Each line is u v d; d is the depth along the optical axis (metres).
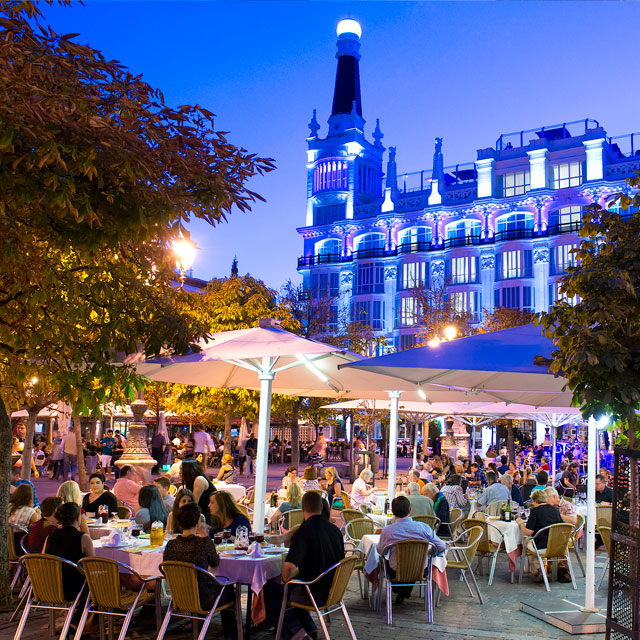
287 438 49.16
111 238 6.25
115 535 8.05
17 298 7.85
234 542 7.89
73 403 8.45
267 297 22.66
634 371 6.02
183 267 9.66
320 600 6.85
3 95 4.83
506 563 13.20
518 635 7.85
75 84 5.81
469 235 65.06
